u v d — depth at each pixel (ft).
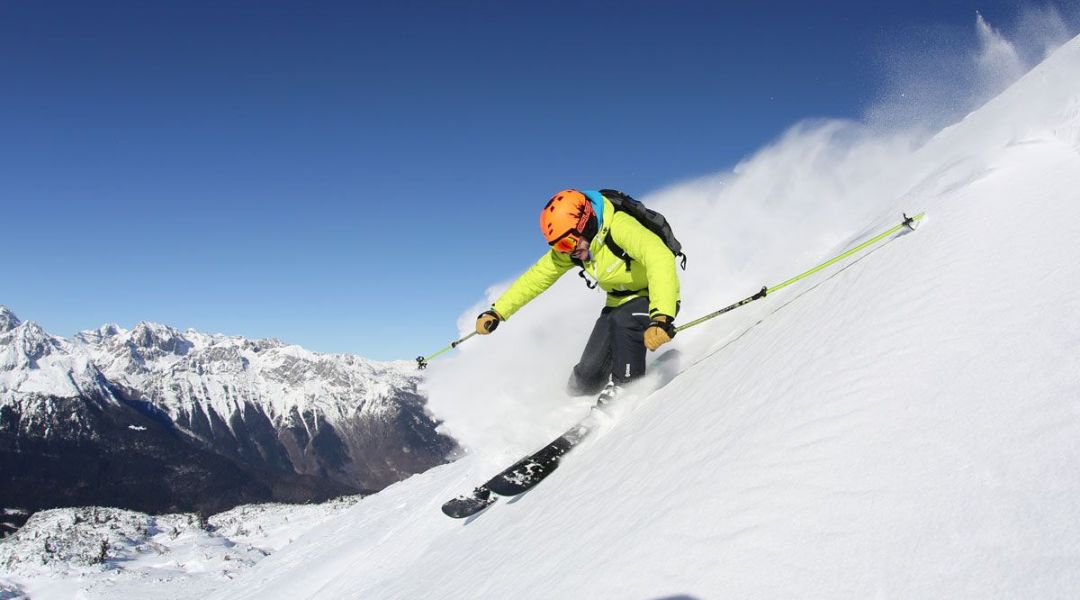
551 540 12.21
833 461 7.55
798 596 5.96
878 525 6.21
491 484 17.84
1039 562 4.82
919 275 11.23
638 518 9.75
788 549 6.62
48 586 316.40
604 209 17.42
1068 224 10.06
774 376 11.53
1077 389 6.29
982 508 5.64
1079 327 7.22
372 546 31.76
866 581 5.67
